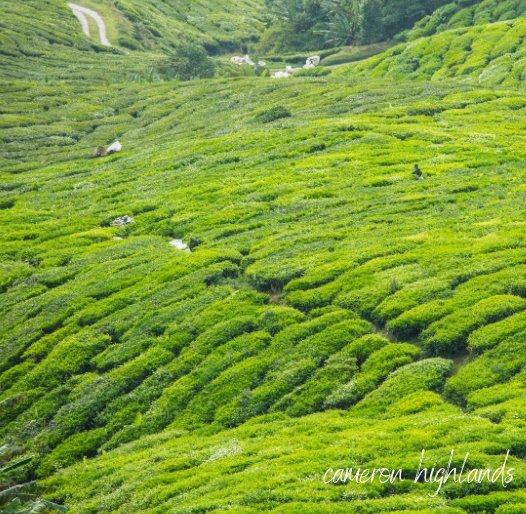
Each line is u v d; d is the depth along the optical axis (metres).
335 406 40.38
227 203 71.81
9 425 46.88
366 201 66.12
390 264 51.59
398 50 158.62
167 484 34.50
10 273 65.25
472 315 43.03
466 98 101.38
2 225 75.94
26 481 41.88
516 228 52.97
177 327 51.25
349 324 46.38
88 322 55.19
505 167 70.12
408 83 114.94
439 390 38.88
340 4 198.50
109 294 58.41
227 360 46.41
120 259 64.12
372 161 77.12
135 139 109.31
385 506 28.03
